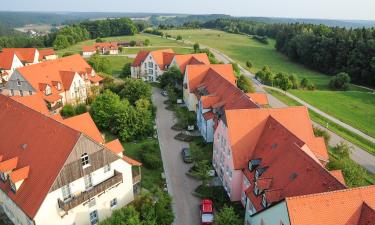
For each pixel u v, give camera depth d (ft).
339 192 103.50
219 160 180.14
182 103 303.48
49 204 122.72
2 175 136.98
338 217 100.48
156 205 143.33
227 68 288.51
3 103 170.50
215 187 173.99
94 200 138.41
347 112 310.45
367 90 428.15
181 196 167.32
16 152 141.18
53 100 262.06
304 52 560.20
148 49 614.34
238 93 207.82
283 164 134.82
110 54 567.18
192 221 150.30
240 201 162.71
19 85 268.62
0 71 359.46
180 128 247.29
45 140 135.03
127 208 131.64
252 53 655.76
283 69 542.16
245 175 152.25
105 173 139.95
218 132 177.99
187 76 280.51
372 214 99.30
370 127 274.36
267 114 166.20
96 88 302.86
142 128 228.02
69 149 124.57
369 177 190.29
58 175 121.60
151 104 275.18
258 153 155.33
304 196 100.99
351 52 479.82
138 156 205.87
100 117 236.43
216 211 156.56
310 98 351.67
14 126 153.28
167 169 191.83
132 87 285.64
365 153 224.74
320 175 115.96
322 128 266.98
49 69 284.41
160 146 220.64
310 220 98.32
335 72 502.38
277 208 106.93
